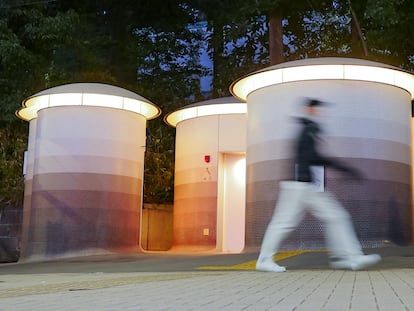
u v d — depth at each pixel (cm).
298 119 962
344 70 1675
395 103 1723
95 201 2030
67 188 2020
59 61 3017
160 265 1392
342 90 1666
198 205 2300
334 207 977
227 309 473
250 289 658
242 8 3119
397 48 2755
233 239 2272
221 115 2317
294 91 1695
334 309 469
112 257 1833
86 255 1983
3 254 2436
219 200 2273
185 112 2412
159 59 3597
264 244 1002
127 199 2106
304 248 1566
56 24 2814
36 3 2877
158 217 2783
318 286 689
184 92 3562
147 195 2967
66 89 2067
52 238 2003
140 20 3638
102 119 2080
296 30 3506
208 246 2255
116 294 614
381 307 480
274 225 985
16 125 2698
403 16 2461
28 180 2247
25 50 2714
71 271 1340
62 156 2042
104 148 2067
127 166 2120
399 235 1653
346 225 984
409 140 1769
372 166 1639
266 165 1719
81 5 3294
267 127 1738
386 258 1283
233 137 2284
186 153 2398
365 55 2862
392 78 1727
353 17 2952
